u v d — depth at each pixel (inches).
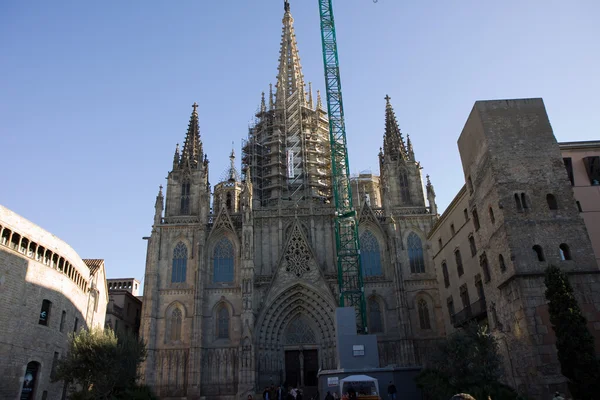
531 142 1895.9
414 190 3503.9
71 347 1887.3
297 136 4269.2
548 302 1627.7
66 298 2362.2
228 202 3949.3
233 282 3139.8
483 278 2048.5
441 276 2864.2
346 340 2363.4
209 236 3233.3
